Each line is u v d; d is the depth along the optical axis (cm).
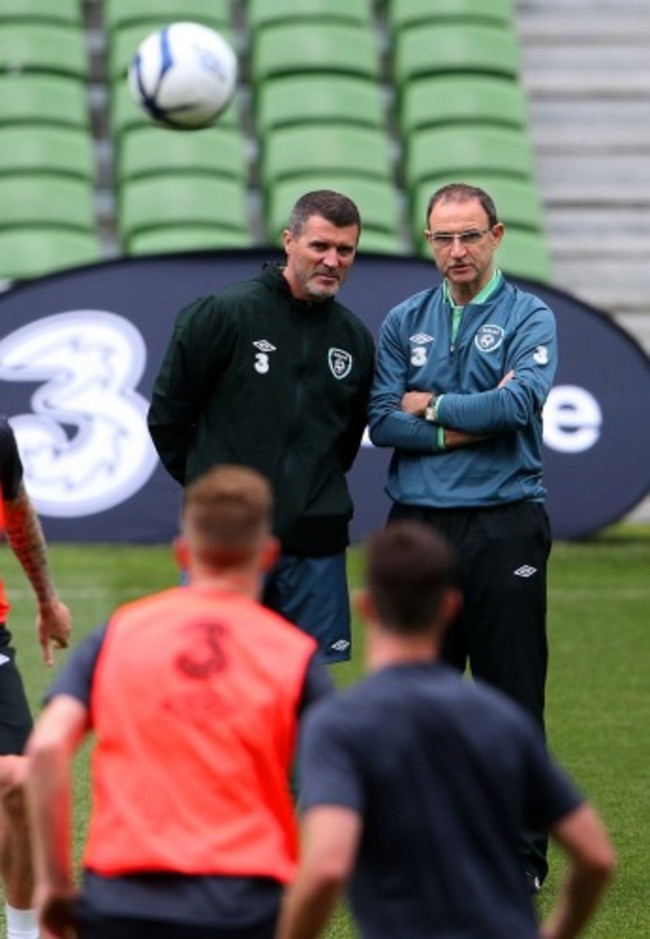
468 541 2119
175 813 1319
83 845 2352
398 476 2170
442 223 2112
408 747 1184
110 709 1348
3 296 4369
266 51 6075
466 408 2089
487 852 1186
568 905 1231
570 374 4450
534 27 6475
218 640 1361
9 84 5959
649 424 4459
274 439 2077
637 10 6569
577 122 6328
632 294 5938
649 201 6156
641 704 3191
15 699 1839
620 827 2455
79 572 4131
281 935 1170
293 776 1950
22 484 1903
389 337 2184
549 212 6131
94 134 6219
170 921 1291
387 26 6488
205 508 1379
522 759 1205
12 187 5684
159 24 6081
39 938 1839
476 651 2138
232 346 2070
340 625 2122
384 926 1173
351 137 5856
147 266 4403
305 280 2059
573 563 4378
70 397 4366
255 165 6100
